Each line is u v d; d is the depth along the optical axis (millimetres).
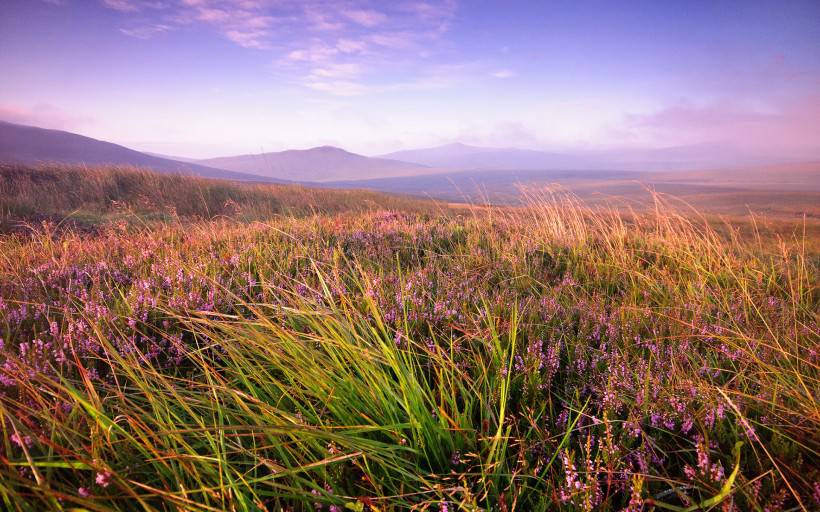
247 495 1541
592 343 2838
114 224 7789
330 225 7270
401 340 2568
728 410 1871
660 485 1659
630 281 4520
